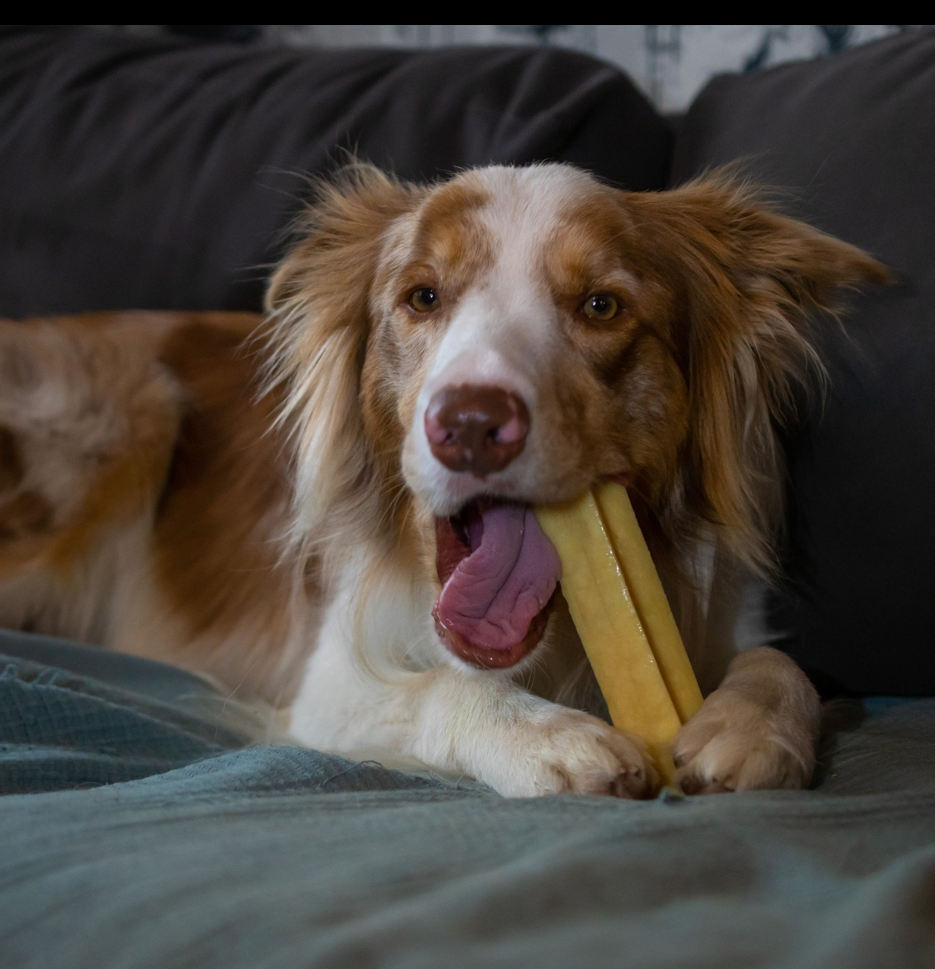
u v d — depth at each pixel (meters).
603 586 1.70
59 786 1.56
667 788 1.39
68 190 3.07
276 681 2.55
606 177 2.73
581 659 2.06
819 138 2.34
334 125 2.89
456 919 0.82
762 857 1.03
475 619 1.75
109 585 2.80
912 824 1.18
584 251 1.86
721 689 1.63
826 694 2.25
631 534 1.76
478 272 1.88
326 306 2.29
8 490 2.72
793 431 2.26
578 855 0.96
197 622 2.74
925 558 2.09
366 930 0.80
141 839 1.06
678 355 2.00
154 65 3.23
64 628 2.76
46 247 3.08
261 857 1.01
